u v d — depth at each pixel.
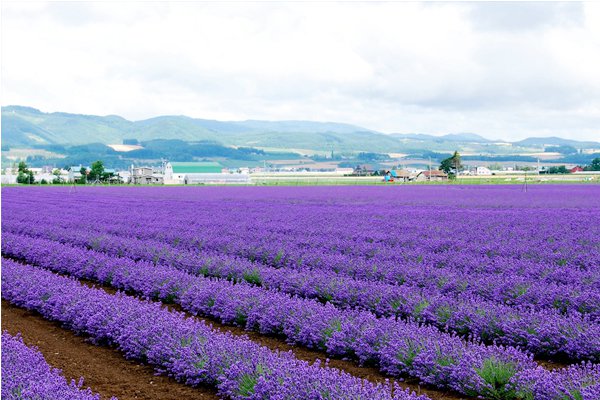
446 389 6.93
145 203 39.62
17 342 7.88
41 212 30.69
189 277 11.73
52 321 10.47
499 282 10.74
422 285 11.43
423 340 7.53
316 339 8.31
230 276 12.74
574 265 13.05
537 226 21.41
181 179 139.00
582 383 6.10
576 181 93.00
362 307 10.09
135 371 7.82
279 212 29.94
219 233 19.70
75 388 6.28
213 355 7.17
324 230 20.23
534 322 8.39
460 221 24.06
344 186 80.94
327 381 6.02
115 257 15.28
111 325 8.86
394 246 16.98
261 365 6.67
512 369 6.67
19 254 16.94
